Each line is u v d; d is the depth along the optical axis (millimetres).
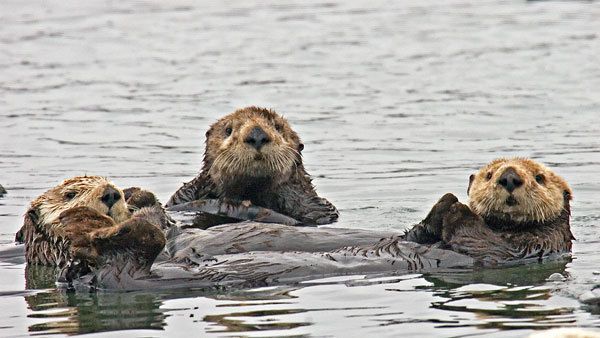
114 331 15367
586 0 62094
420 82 42500
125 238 17516
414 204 25922
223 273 18250
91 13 59656
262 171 24016
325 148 33000
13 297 17828
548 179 21422
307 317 15836
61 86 42719
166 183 28922
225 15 59219
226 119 25359
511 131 34688
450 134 34500
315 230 20703
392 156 31797
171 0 64438
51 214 20516
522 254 20188
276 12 60000
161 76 44469
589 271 18828
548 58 46156
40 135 35031
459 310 16031
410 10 60094
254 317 15883
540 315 15547
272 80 43219
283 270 18578
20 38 52562
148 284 17719
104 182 20844
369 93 40781
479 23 55375
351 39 51719
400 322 15430
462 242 19984
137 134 35250
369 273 18875
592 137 33500
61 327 15742
